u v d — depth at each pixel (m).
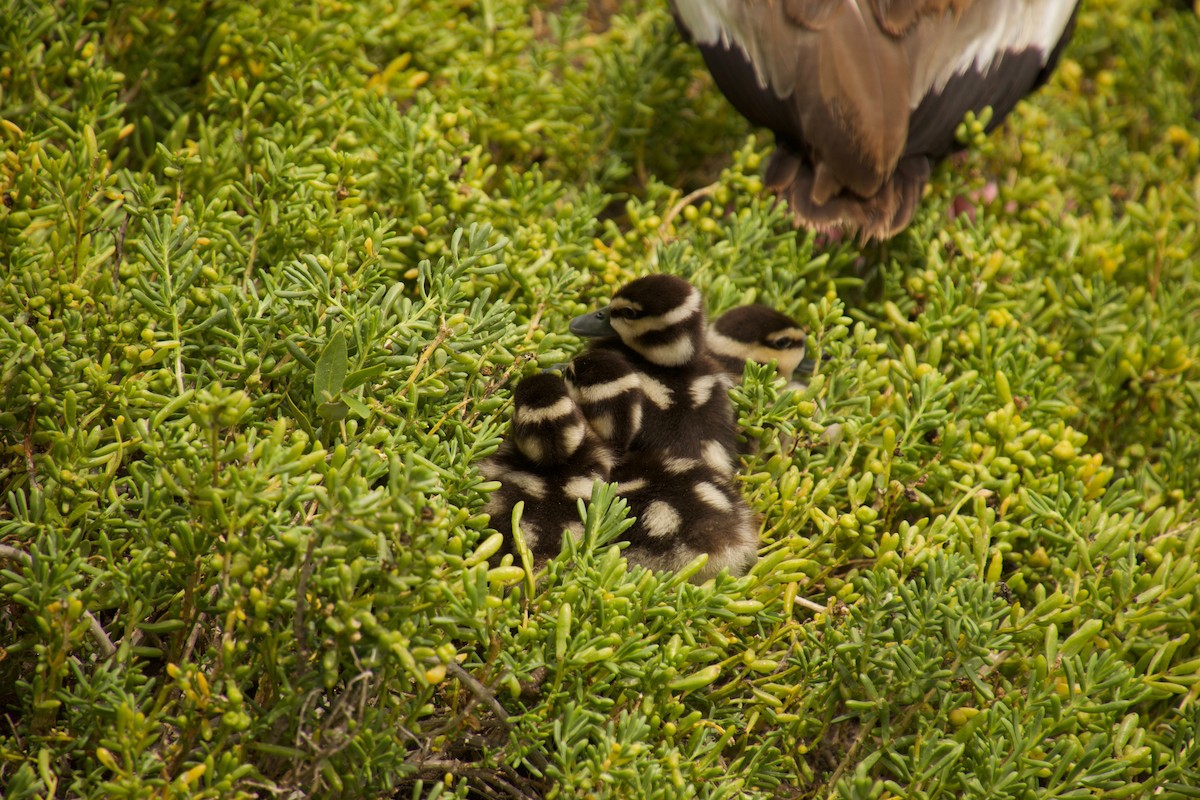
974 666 6.38
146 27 9.30
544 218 9.26
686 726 6.37
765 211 9.47
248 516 5.43
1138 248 10.35
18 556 5.79
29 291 6.94
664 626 6.47
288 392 6.73
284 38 9.10
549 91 10.52
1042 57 10.19
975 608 6.35
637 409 7.89
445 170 8.63
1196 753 6.42
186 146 8.99
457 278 6.96
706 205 9.55
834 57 9.28
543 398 7.32
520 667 5.92
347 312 6.56
